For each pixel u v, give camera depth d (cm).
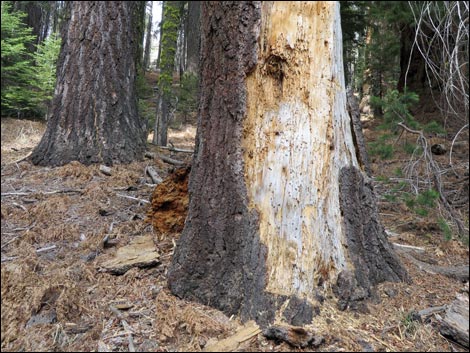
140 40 1010
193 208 246
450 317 221
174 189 337
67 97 485
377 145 509
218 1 238
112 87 505
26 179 423
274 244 226
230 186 235
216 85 241
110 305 235
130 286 256
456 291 270
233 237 231
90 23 494
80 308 229
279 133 233
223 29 237
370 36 1037
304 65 234
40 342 203
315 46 236
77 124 480
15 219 338
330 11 240
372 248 260
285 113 233
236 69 236
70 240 315
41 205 359
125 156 495
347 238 246
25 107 997
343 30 876
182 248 247
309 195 230
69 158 465
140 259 280
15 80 979
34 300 228
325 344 200
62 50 498
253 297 219
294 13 232
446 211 420
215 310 226
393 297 248
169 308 225
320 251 229
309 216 229
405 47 1009
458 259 346
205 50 247
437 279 292
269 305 215
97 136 483
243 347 196
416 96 456
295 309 214
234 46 235
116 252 295
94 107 487
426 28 771
